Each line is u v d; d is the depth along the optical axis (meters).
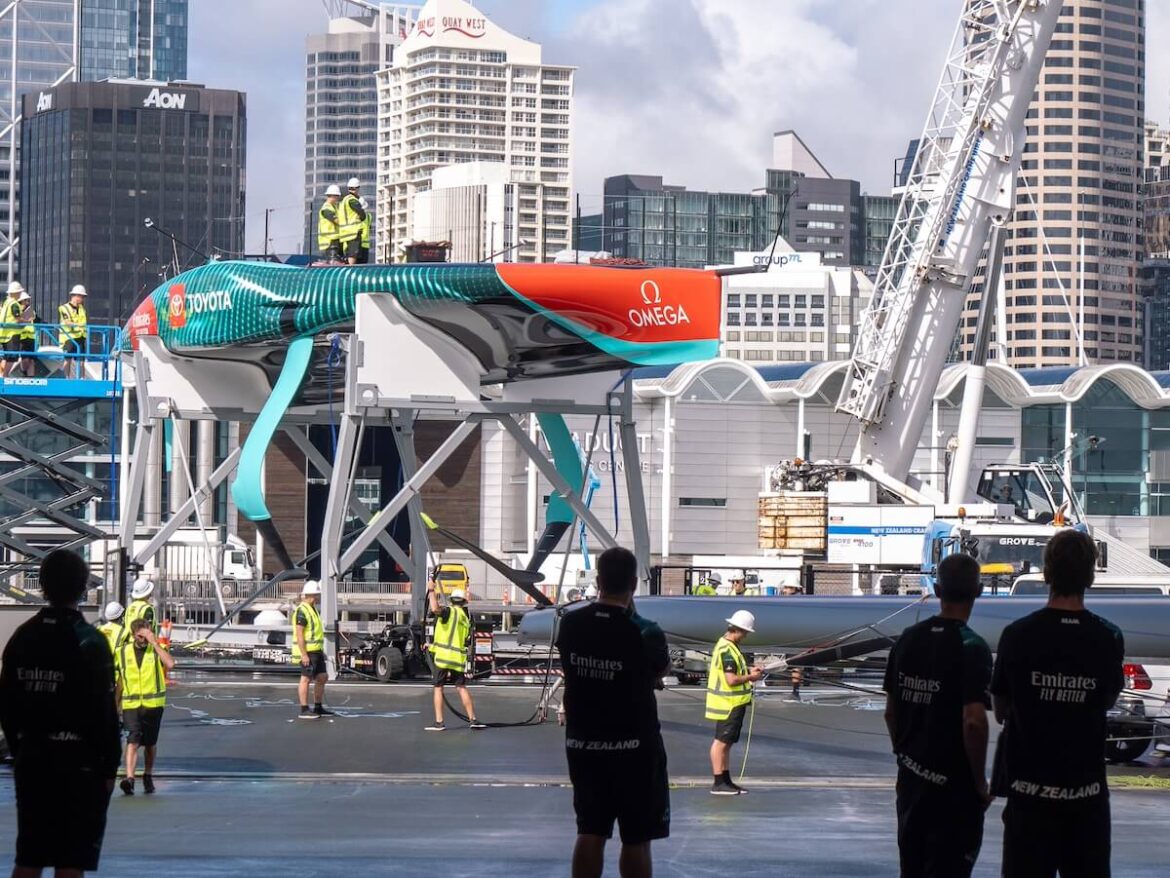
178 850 17.41
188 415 52.44
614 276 43.69
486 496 99.81
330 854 17.14
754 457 99.31
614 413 48.75
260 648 50.41
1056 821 10.89
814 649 36.47
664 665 12.40
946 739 11.52
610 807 12.27
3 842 18.03
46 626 12.16
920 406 66.69
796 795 23.61
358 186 48.94
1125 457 102.69
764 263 44.53
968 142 64.88
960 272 65.50
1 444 49.09
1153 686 30.25
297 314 46.50
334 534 45.62
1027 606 32.50
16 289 51.97
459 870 15.98
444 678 32.47
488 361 47.72
